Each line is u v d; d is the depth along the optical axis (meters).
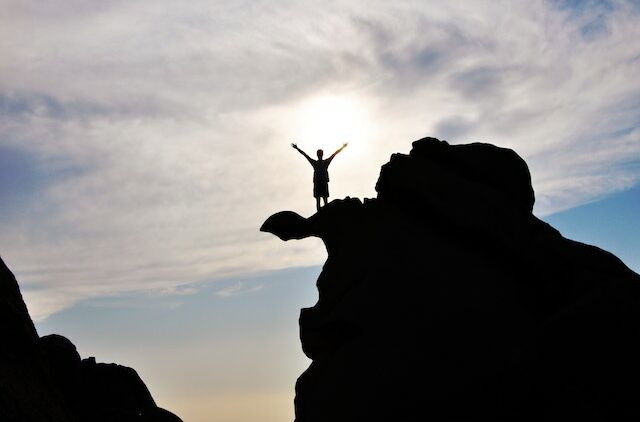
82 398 33.31
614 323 22.22
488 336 23.11
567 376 21.83
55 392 28.06
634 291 22.88
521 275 24.95
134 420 33.12
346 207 28.72
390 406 22.75
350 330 25.17
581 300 22.89
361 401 23.17
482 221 25.73
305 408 25.27
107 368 35.19
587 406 21.41
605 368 21.75
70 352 33.69
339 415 23.34
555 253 24.88
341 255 27.67
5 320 27.17
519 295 24.45
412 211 27.47
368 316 24.97
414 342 23.62
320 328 25.70
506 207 26.20
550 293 24.33
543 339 22.44
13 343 27.16
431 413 22.34
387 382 23.12
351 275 26.59
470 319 23.59
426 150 28.55
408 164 27.95
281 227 29.33
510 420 21.81
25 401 24.98
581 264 24.62
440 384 22.56
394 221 27.48
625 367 21.67
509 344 22.73
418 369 23.02
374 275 25.94
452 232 26.27
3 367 25.62
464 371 22.55
